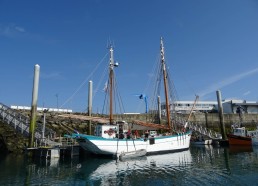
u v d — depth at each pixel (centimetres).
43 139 3653
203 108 11369
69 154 3722
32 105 3697
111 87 4269
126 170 2614
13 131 4228
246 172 2369
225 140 5422
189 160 3238
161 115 6625
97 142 3403
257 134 5084
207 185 1933
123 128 3847
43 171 2589
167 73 5119
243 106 9994
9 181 2156
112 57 4372
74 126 5197
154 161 3212
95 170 2636
